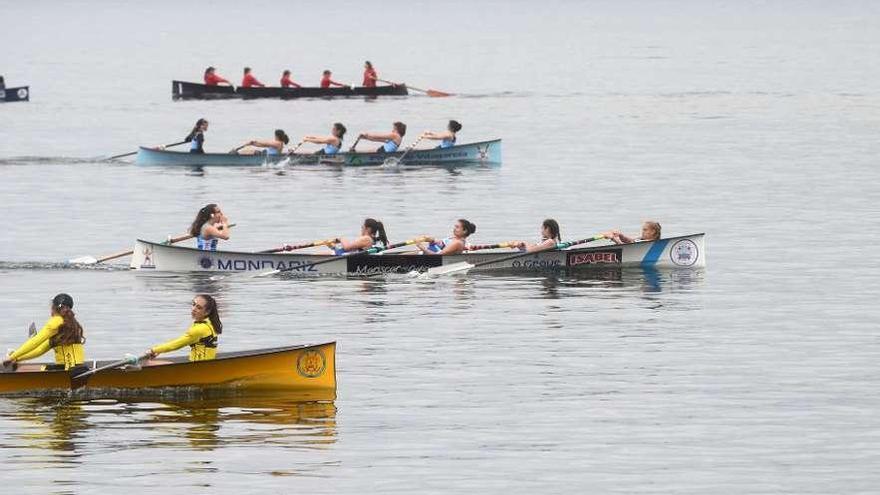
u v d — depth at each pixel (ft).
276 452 176.65
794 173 498.28
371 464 172.65
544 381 213.25
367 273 307.17
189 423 188.44
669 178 486.38
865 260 326.65
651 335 245.65
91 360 211.00
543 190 455.22
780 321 257.96
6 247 344.90
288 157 522.88
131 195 442.91
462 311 265.95
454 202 426.51
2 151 579.07
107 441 180.04
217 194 444.96
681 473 170.81
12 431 183.83
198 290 288.92
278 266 307.17
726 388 209.46
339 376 215.51
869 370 221.05
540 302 275.39
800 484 167.22
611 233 313.12
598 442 182.50
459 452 177.88
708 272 310.65
